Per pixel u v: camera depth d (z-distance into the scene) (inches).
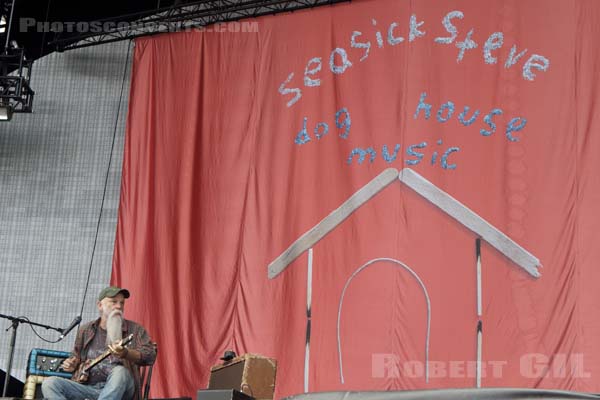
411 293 323.3
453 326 313.7
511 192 319.9
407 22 353.7
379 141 344.8
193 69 382.6
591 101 318.3
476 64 338.3
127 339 215.0
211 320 349.1
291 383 328.5
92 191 398.9
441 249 323.9
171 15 393.7
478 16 342.3
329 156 350.9
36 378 249.0
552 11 331.9
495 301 311.1
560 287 304.7
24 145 409.7
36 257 393.4
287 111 363.9
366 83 353.7
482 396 162.2
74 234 394.3
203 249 359.3
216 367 258.8
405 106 344.5
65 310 384.5
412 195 333.7
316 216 346.0
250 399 199.8
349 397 167.0
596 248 304.8
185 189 366.6
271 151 361.7
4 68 382.3
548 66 327.3
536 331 303.1
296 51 369.7
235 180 363.9
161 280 358.0
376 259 331.9
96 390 217.8
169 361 346.3
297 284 341.1
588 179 312.0
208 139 372.5
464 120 334.3
